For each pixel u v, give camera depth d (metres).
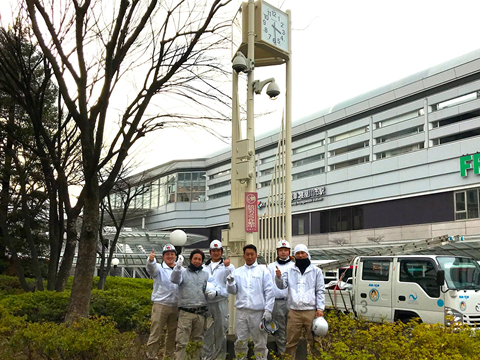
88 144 9.16
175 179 60.84
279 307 7.02
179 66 9.51
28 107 10.80
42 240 21.31
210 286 6.49
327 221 40.06
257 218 7.82
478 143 28.86
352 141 38.16
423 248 12.48
